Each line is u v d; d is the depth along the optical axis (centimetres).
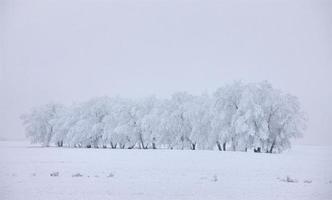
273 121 5325
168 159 4128
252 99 5325
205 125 5941
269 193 2230
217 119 5634
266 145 5334
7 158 4375
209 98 6062
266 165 3584
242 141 5362
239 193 2217
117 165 3594
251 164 3656
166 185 2464
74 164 3703
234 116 5469
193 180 2667
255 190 2311
